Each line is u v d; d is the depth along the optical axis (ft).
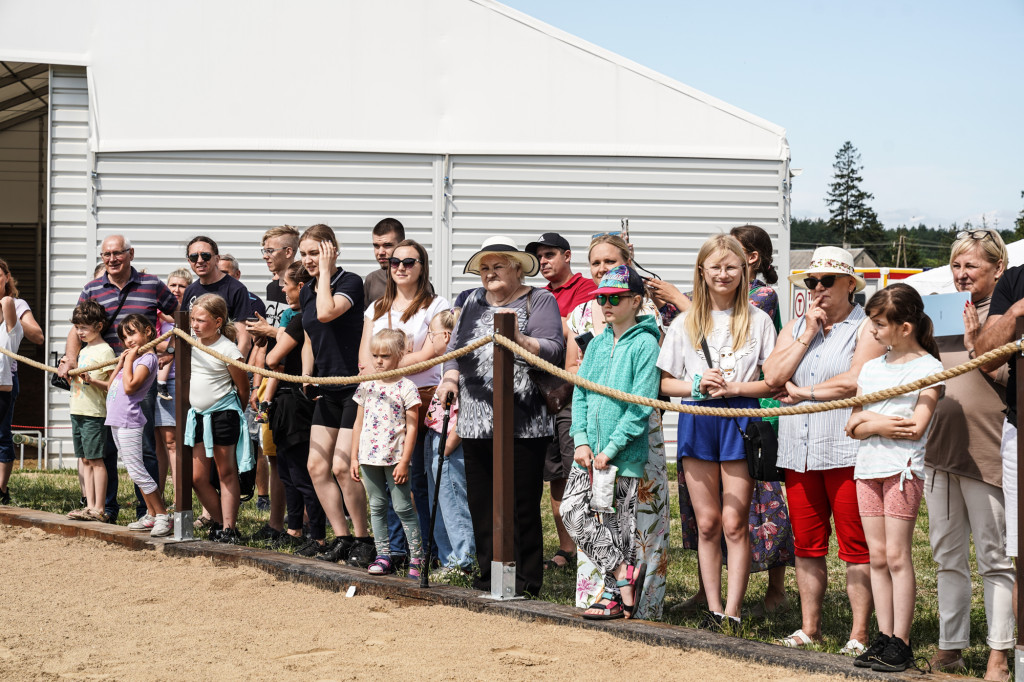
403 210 43.27
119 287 28.12
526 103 43.55
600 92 43.73
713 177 44.09
